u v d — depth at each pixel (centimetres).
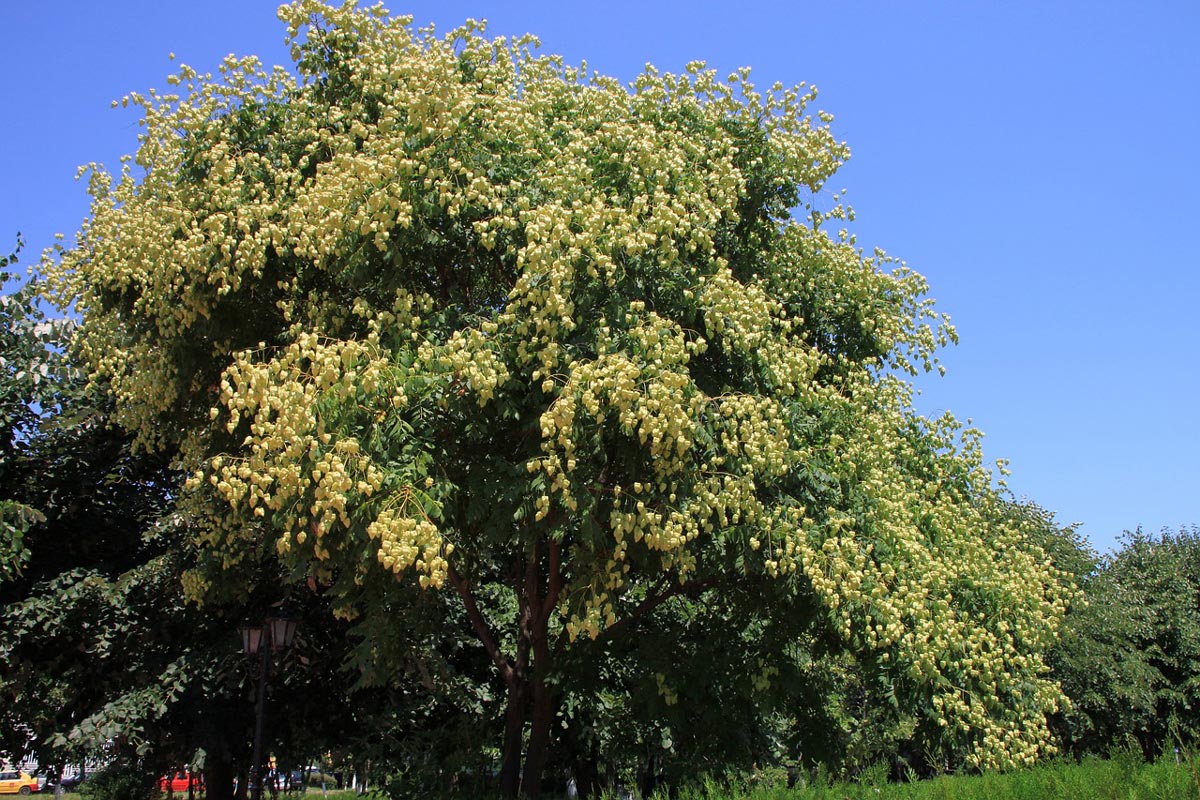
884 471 905
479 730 1416
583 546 816
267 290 898
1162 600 2769
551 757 1623
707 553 845
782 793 630
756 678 928
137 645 1328
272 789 1588
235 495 725
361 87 911
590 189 816
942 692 871
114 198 1005
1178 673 2670
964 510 993
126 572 1278
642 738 1121
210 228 817
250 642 1186
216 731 1339
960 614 885
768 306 852
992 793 552
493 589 1454
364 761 1431
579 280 761
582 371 704
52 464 1345
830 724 1001
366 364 741
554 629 1305
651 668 946
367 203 786
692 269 814
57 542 1367
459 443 838
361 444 714
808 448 852
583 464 762
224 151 855
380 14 944
